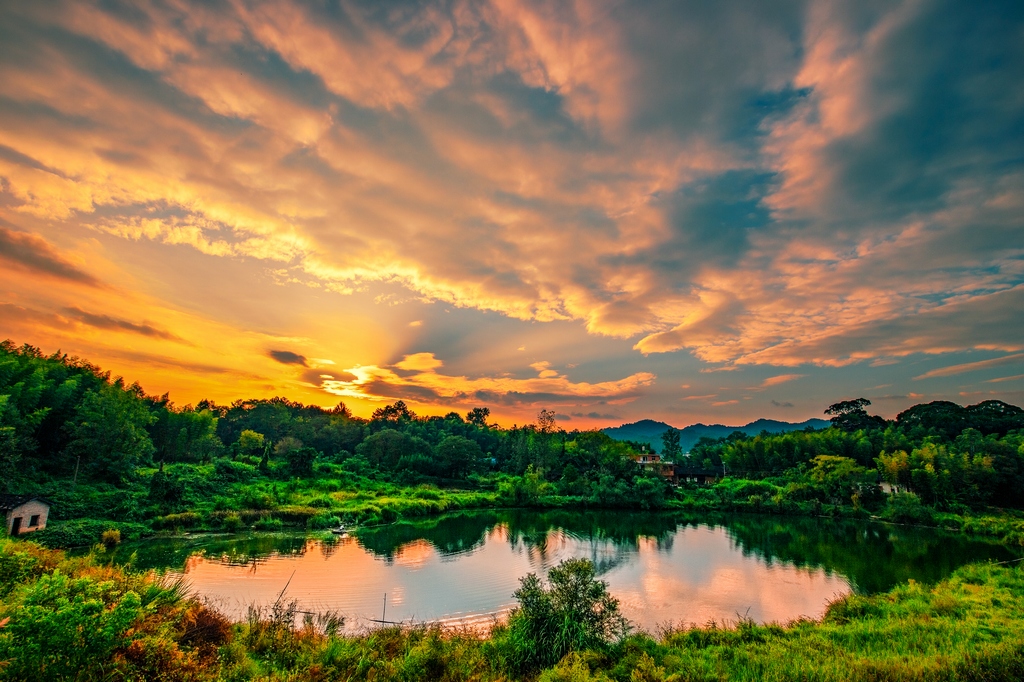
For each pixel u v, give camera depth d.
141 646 10.12
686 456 155.50
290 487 71.31
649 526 59.00
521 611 18.56
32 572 14.85
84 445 53.62
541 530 54.28
